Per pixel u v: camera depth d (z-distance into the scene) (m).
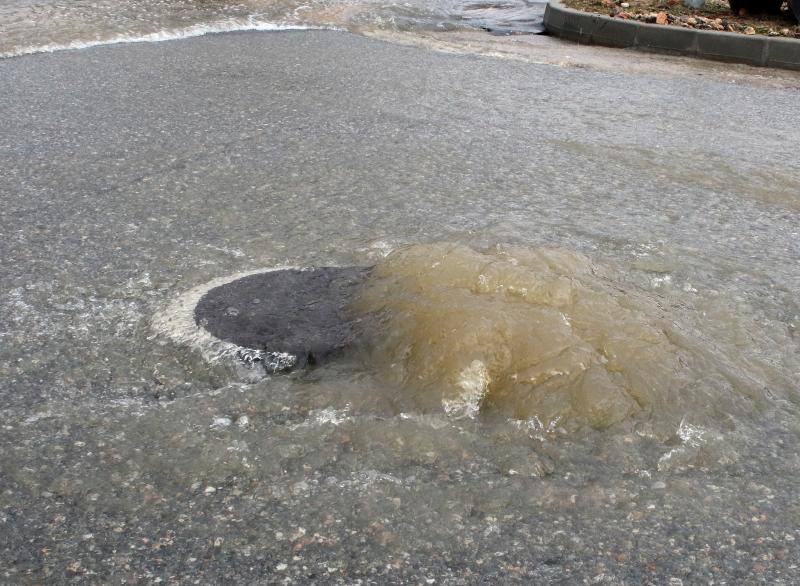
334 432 2.81
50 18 9.88
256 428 2.84
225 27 10.36
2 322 3.48
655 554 2.35
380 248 4.20
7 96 6.92
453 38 11.05
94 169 5.29
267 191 5.00
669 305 3.65
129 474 2.63
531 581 2.24
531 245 4.29
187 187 5.02
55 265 3.98
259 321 3.43
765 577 2.28
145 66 8.16
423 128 6.48
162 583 2.21
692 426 2.86
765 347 3.43
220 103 6.92
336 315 3.46
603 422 2.84
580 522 2.46
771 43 10.12
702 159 6.09
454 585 2.22
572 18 11.54
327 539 2.38
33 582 2.21
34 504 2.49
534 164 5.79
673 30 10.68
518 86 8.25
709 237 4.62
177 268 3.98
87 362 3.23
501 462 2.69
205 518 2.45
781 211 5.15
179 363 3.21
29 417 2.89
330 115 6.70
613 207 5.02
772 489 2.63
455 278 3.39
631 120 7.15
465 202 4.95
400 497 2.54
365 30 10.91
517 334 3.06
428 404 2.92
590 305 3.29
